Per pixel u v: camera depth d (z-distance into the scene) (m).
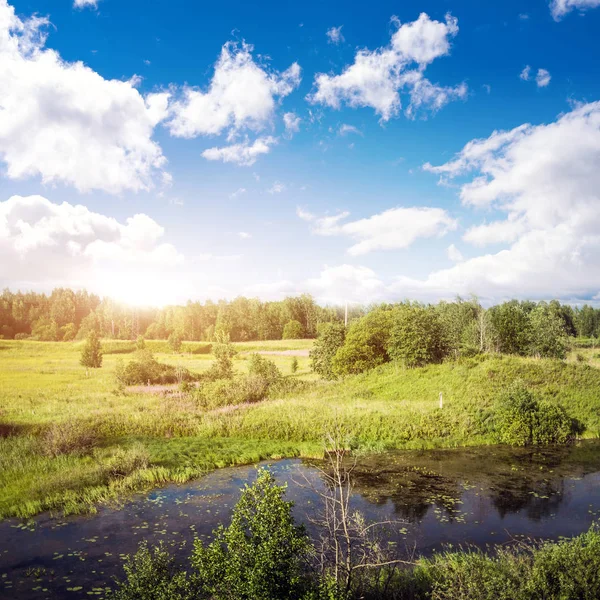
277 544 6.60
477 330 49.75
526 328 46.34
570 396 30.25
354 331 42.81
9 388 36.91
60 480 16.42
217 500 15.40
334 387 37.22
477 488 16.70
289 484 17.20
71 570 10.59
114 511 14.41
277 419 25.97
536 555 8.79
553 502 15.26
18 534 12.66
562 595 7.45
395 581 8.87
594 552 8.38
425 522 13.48
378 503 15.11
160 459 19.58
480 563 8.81
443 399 30.44
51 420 25.91
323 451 21.48
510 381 32.38
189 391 36.69
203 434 24.55
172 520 13.66
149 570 7.45
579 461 20.50
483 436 24.48
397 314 40.84
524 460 20.64
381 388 35.22
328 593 6.44
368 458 20.91
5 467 18.05
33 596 9.45
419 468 19.31
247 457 20.45
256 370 40.56
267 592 6.20
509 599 7.43
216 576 6.67
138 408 29.89
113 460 18.42
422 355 37.75
